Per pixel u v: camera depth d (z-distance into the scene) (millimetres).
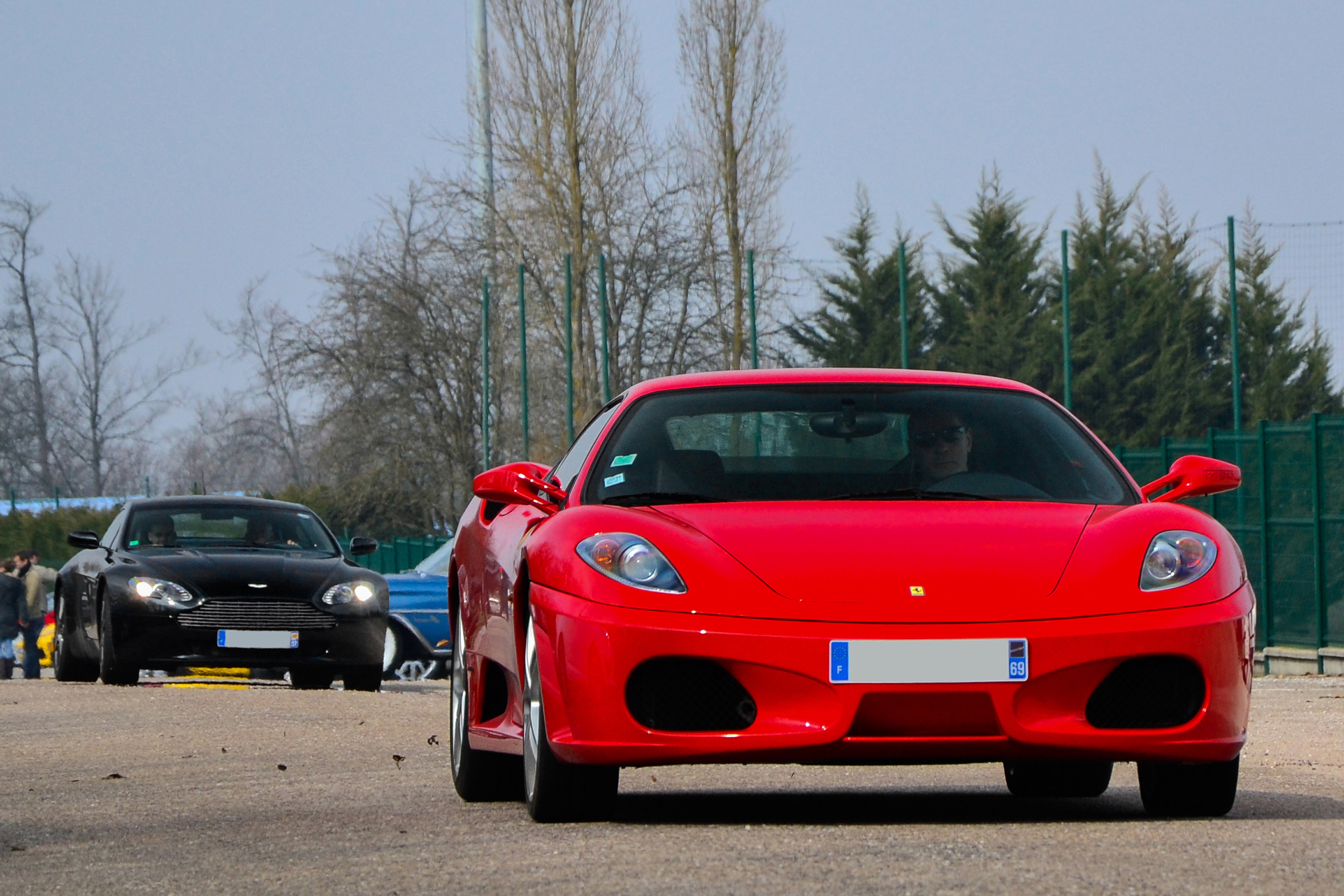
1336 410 153125
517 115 136875
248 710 36844
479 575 21438
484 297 112188
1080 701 15766
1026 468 18781
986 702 15570
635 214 135375
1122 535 16734
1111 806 19141
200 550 49000
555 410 134750
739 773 24328
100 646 46969
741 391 19984
